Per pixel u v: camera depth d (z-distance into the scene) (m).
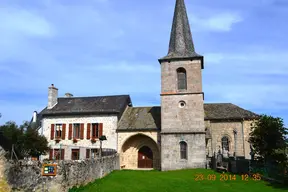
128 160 29.56
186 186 17.27
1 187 14.85
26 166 15.27
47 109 31.95
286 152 18.72
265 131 20.91
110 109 30.08
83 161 17.34
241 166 22.02
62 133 30.66
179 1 30.88
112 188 16.73
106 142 29.34
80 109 30.92
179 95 27.42
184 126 26.72
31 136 24.91
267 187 16.42
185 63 27.86
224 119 30.14
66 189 15.19
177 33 29.48
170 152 26.45
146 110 31.94
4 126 24.31
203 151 25.84
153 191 15.98
